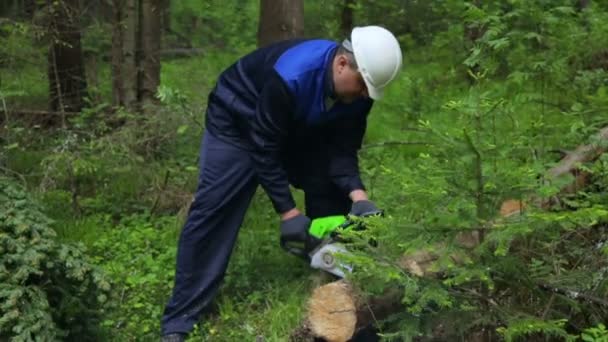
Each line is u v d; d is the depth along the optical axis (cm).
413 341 357
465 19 525
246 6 949
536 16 545
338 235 377
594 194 364
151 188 618
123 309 437
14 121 656
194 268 424
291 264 486
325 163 438
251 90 412
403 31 980
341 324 363
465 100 332
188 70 852
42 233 368
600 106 438
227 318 427
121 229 558
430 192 322
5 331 332
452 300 333
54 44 671
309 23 1023
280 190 403
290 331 396
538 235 351
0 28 636
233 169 422
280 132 397
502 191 319
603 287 339
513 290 343
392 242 336
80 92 739
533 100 513
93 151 638
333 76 390
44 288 358
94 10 787
